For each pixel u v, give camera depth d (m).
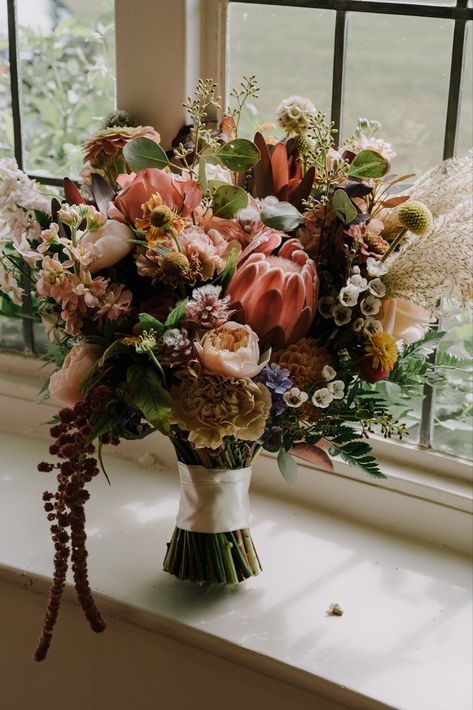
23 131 1.44
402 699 1.00
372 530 1.30
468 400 1.23
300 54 1.22
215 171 1.02
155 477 1.41
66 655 1.24
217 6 1.25
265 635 1.09
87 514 1.32
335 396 0.96
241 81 1.27
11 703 1.31
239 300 0.93
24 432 1.53
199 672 1.15
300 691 1.09
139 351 0.90
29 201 1.03
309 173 0.99
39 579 1.18
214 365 0.90
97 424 0.95
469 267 0.91
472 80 1.13
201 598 1.15
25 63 1.41
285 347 0.96
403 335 1.00
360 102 1.20
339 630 1.11
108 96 1.36
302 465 1.34
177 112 1.26
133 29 1.25
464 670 1.05
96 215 0.94
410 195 0.98
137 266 0.94
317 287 0.95
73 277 0.93
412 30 1.15
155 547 1.25
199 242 0.93
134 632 1.18
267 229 0.98
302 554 1.24
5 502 1.35
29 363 1.53
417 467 1.28
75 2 1.34
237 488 1.11
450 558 1.24
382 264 0.93
